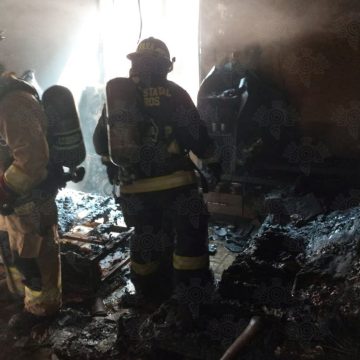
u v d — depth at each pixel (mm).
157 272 3098
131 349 2490
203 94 4016
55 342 2652
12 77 2365
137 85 2541
